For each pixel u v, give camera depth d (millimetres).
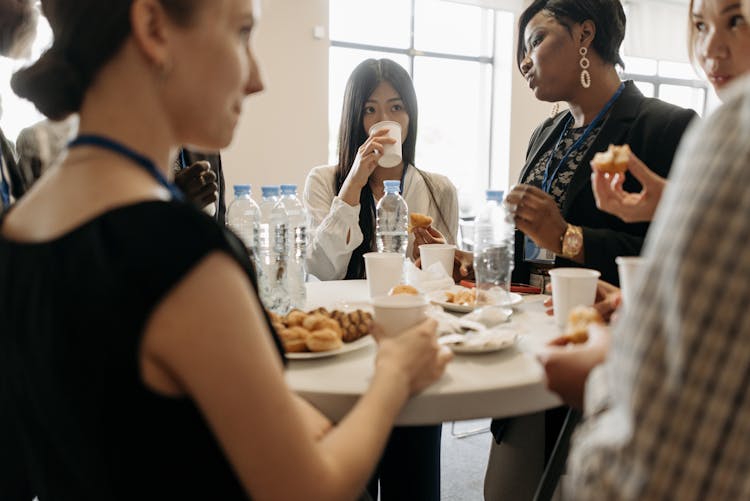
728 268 396
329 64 5066
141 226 521
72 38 566
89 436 546
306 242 2104
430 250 1627
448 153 6188
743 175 400
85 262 520
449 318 1201
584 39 1671
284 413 546
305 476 554
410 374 795
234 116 639
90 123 587
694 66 1399
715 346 398
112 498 561
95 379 518
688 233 412
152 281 501
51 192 585
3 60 1418
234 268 543
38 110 626
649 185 1169
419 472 1545
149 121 586
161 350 512
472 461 2500
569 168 1732
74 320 517
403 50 5715
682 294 408
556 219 1435
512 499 1556
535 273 1778
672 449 411
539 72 1730
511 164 6281
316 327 1029
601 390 511
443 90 6039
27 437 643
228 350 517
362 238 2051
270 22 4781
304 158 5062
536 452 1530
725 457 402
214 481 567
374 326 932
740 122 417
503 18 6102
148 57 563
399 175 2311
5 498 756
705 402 403
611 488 440
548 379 708
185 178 1312
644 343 428
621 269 1030
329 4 5008
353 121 2234
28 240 575
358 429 679
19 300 558
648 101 1656
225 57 595
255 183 4883
